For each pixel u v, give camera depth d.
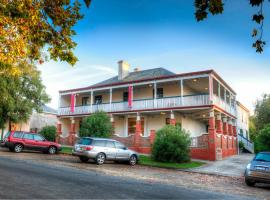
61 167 14.29
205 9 5.02
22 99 32.03
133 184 10.27
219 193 9.78
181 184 11.54
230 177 15.17
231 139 30.67
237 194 9.94
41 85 33.50
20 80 31.45
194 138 24.19
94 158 17.72
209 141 23.34
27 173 10.87
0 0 6.97
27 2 7.18
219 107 26.17
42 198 6.82
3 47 7.47
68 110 33.19
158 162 20.16
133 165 18.95
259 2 4.49
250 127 51.69
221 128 26.72
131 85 28.83
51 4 7.74
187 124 29.27
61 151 24.70
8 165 13.09
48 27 7.87
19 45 7.52
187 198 8.18
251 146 38.22
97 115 25.45
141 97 30.98
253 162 12.80
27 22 7.38
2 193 7.07
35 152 24.00
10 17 7.23
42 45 8.06
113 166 17.41
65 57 8.23
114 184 9.87
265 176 11.97
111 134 25.14
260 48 5.27
